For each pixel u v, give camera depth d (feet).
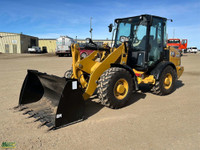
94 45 14.11
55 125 9.99
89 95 12.44
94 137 9.27
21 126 10.39
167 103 14.80
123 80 13.14
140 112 12.74
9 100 15.20
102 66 13.10
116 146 8.50
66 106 10.32
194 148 8.36
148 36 15.29
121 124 10.77
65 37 79.25
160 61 17.34
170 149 8.29
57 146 8.48
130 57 16.51
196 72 32.96
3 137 9.23
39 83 13.58
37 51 122.01
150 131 9.93
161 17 16.72
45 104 12.77
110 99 12.40
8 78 25.39
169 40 85.81
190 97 16.53
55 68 36.40
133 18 16.19
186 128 10.30
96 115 12.16
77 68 13.03
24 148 8.30
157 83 16.25
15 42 121.08
